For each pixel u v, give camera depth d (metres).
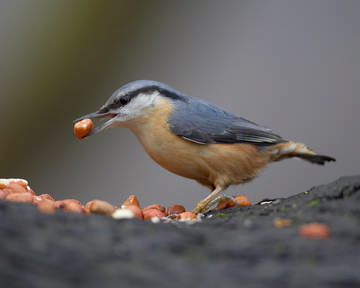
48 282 1.71
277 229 2.19
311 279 1.77
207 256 2.04
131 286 1.74
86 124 2.31
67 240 2.10
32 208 2.21
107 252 2.03
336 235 2.16
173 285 1.75
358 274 1.78
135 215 2.27
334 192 2.22
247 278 1.81
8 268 1.76
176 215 2.28
